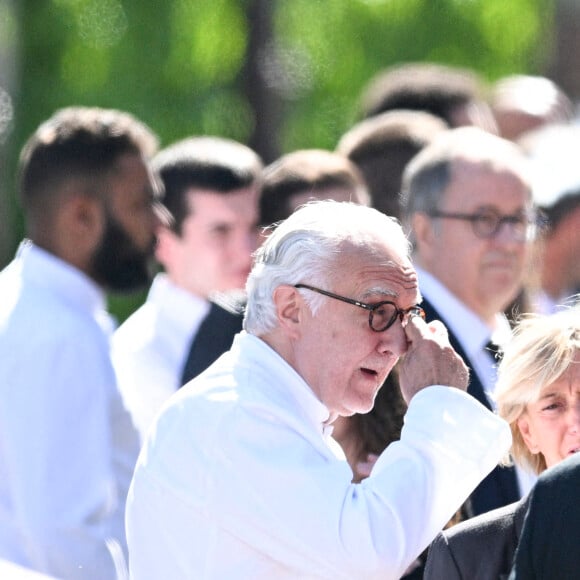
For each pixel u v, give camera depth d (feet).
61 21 143.54
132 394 54.39
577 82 163.22
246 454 36.94
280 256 38.86
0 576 32.30
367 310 38.11
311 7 153.89
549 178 70.49
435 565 38.86
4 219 142.41
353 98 149.89
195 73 140.15
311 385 38.52
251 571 36.76
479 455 37.73
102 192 50.24
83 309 49.70
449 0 155.33
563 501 31.94
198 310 62.34
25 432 46.60
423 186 55.21
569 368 41.52
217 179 63.67
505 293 54.65
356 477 46.26
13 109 143.13
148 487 38.04
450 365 38.88
